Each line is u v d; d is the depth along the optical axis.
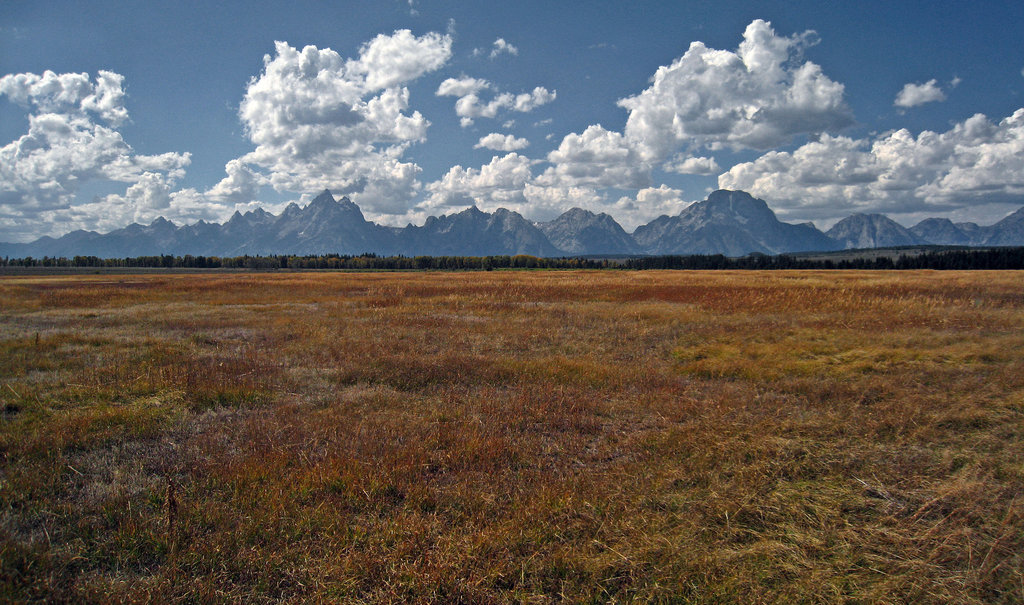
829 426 5.95
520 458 5.18
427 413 6.62
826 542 3.73
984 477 4.54
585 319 16.44
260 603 3.10
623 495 4.31
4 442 5.34
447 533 3.78
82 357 10.16
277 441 5.42
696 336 12.81
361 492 4.33
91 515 4.01
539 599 3.13
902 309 17.36
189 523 3.79
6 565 3.27
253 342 12.23
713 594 3.17
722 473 4.80
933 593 3.18
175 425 6.13
